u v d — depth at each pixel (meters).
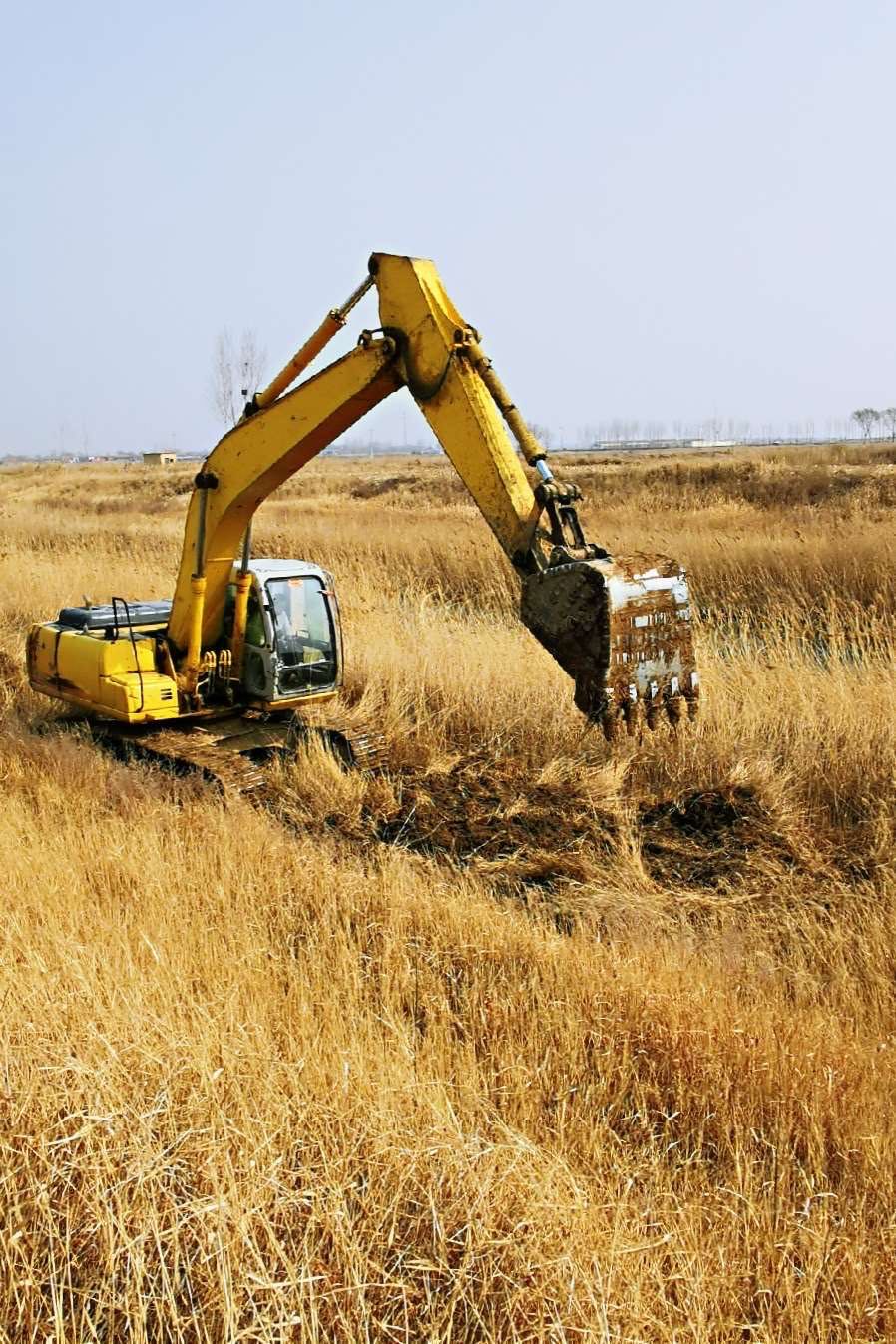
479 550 19.23
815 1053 4.87
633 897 7.25
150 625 10.40
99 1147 3.66
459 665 11.53
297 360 7.95
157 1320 3.27
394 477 46.34
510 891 7.54
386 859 7.59
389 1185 3.71
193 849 6.93
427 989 5.41
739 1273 3.64
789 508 26.44
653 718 6.49
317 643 9.77
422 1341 3.29
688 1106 4.57
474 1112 4.34
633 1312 3.29
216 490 8.85
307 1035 4.65
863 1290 3.62
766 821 8.38
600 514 25.27
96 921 5.59
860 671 10.50
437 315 7.07
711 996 5.36
